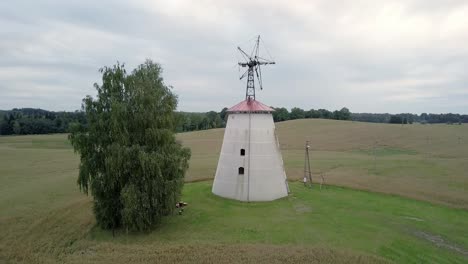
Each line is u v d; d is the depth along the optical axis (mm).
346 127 119125
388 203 36531
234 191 36438
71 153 82125
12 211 34250
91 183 28859
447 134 103562
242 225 28594
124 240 26781
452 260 23641
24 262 23703
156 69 31094
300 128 120688
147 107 29172
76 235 28328
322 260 21906
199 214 31703
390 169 58656
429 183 46906
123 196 26562
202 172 53250
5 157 74938
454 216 33031
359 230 27766
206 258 22219
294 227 28094
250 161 36219
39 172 57125
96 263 22188
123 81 29828
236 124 37312
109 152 27812
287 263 21516
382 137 101062
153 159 27422
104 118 28953
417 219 31469
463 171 56406
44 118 158500
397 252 24078
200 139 107312
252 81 38938
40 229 29625
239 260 21906
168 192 28422
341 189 42719
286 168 59469
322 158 73125
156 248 24141
